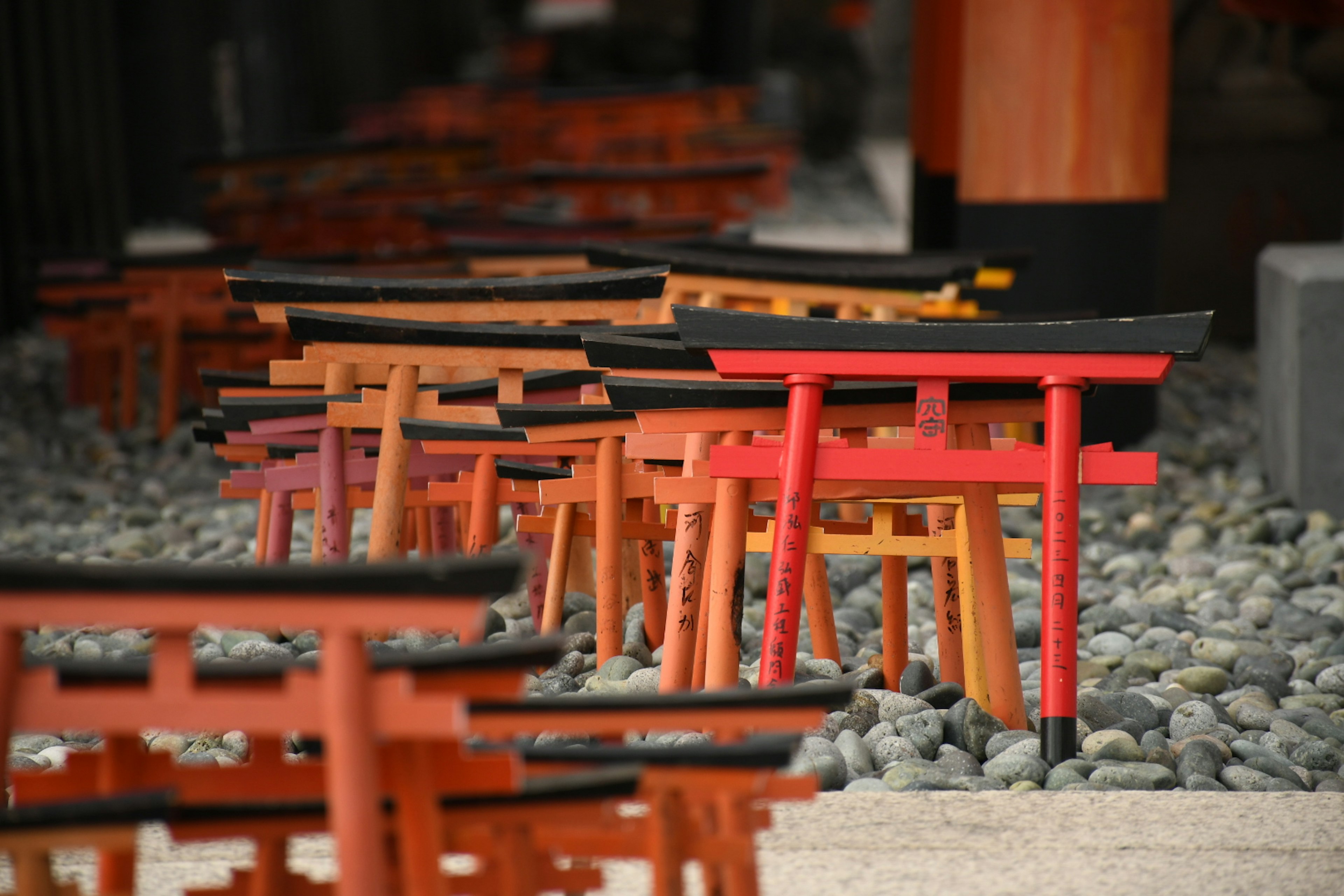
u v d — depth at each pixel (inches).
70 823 142.2
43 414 707.4
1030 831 220.8
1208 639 348.5
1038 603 386.0
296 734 267.7
